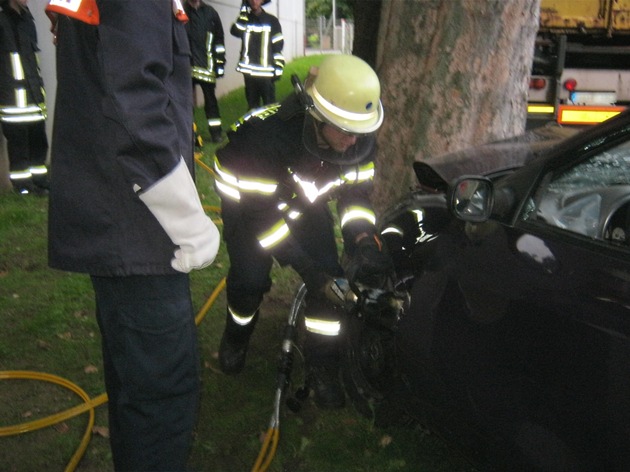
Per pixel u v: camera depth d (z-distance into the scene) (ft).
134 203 6.14
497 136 12.15
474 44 11.64
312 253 9.65
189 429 6.90
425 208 10.02
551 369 6.46
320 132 8.28
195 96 38.19
